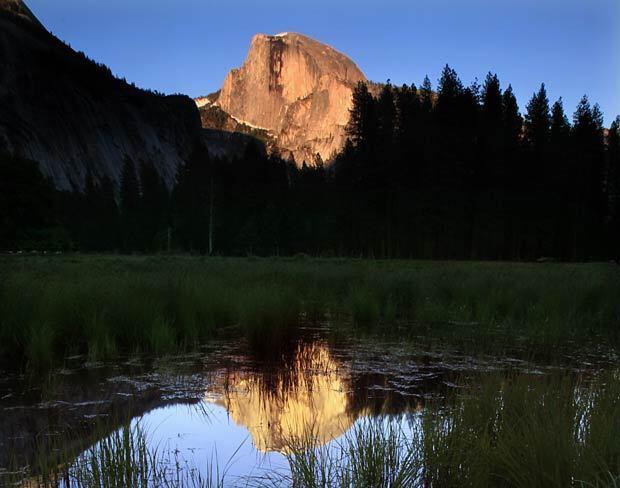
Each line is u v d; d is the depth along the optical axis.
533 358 6.22
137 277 9.90
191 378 5.31
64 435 3.69
